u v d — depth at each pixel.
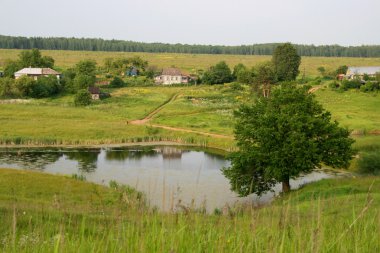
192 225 8.46
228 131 78.50
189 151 67.88
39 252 8.09
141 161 59.47
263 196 41.44
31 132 73.38
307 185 38.28
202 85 138.25
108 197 34.44
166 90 124.38
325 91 114.25
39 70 128.25
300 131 37.28
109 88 125.94
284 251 7.94
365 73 130.88
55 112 89.88
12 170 41.88
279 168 36.75
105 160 59.66
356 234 8.94
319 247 7.68
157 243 7.52
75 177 45.88
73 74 129.12
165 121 86.44
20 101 99.44
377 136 69.06
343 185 35.25
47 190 35.62
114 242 7.96
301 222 10.88
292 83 42.69
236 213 10.22
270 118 38.38
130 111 94.88
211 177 50.22
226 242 8.04
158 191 41.00
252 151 37.88
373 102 102.19
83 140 71.06
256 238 8.20
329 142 38.38
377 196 25.48
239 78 134.62
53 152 64.31
